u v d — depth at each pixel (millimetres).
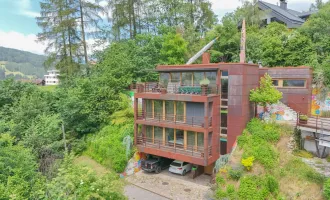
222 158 19812
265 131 19141
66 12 33812
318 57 26016
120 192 13094
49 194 12586
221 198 16500
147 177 22016
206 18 38438
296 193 14859
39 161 19625
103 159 23844
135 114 23078
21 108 27094
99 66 34000
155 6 39656
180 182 20828
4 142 16578
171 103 21891
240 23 36719
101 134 26438
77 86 30359
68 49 35438
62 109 27906
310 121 20016
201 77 21672
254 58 29797
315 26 28781
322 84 22875
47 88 37750
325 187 13609
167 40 32438
